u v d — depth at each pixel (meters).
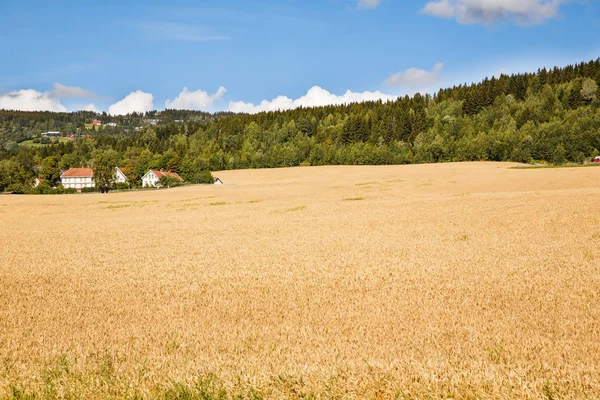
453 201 35.94
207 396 5.91
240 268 15.66
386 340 8.16
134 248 20.77
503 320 9.27
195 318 10.11
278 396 5.89
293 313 10.25
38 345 8.48
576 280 12.48
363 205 36.72
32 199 61.16
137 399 5.94
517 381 5.90
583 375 6.11
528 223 23.44
